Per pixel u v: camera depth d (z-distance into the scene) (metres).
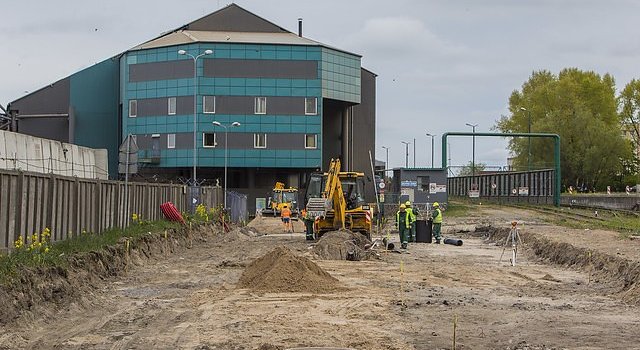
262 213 73.81
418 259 31.17
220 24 89.25
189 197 49.66
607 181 102.31
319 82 81.50
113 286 21.09
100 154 43.91
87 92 84.44
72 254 20.55
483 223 55.38
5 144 27.28
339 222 35.75
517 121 107.38
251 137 80.81
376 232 48.19
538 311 17.44
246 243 40.09
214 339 13.83
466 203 86.81
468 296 19.95
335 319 16.12
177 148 80.44
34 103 83.88
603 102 106.38
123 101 83.12
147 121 81.88
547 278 24.42
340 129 90.31
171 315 16.42
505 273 26.14
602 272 24.53
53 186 22.28
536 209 70.00
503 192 95.19
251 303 18.23
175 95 80.50
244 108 80.69
